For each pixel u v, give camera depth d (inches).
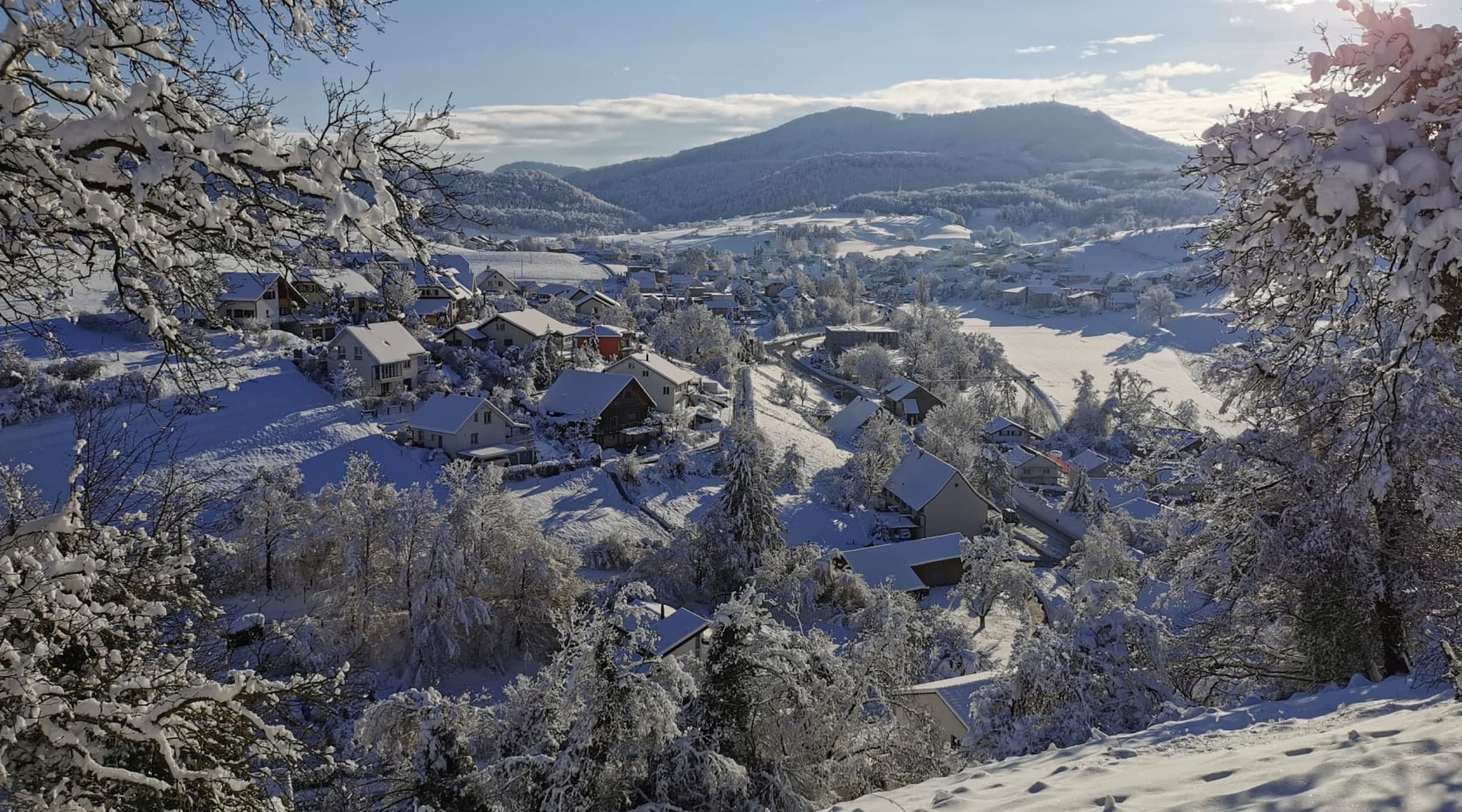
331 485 1546.5
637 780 598.5
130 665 326.6
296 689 331.9
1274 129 334.3
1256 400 715.4
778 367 4677.7
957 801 317.1
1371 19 330.0
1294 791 235.9
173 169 223.3
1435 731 269.7
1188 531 840.3
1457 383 589.6
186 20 288.0
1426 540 658.2
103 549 339.6
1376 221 325.1
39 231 238.5
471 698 1366.9
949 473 2539.4
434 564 1423.5
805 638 690.8
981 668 1359.5
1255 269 369.7
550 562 1551.4
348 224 250.1
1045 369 5255.9
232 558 1407.5
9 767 285.3
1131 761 344.5
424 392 2623.0
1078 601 693.9
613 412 2696.9
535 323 3405.5
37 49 221.5
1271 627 810.8
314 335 2861.7
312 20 285.3
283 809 332.8
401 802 604.1
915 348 5098.4
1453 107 312.7
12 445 1731.1
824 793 652.1
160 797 302.7
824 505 2564.0
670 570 1875.0
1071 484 3208.7
